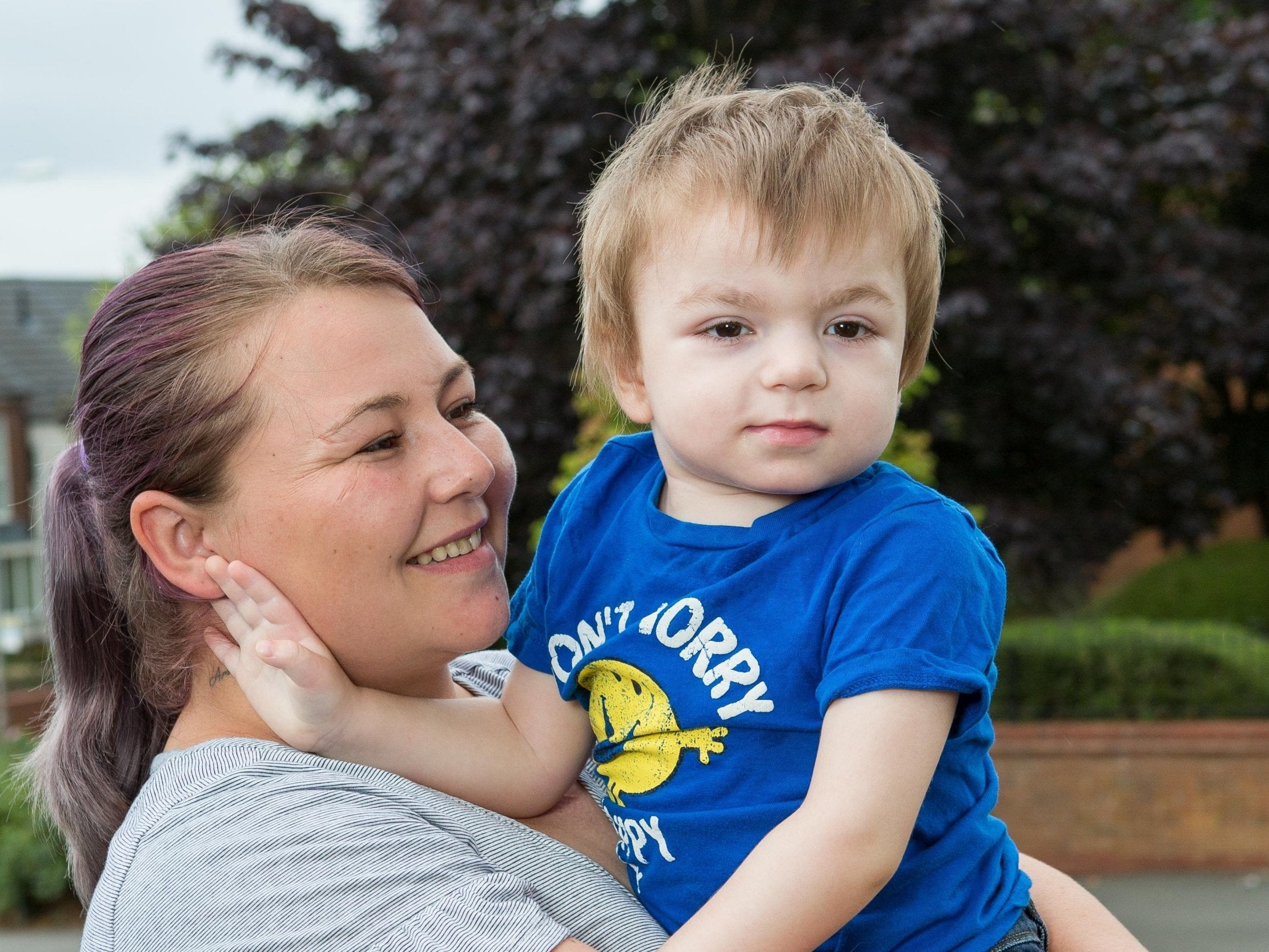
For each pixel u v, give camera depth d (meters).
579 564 1.68
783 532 1.52
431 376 1.64
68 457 1.78
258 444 1.54
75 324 20.88
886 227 1.51
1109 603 13.28
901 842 1.37
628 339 1.64
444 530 1.61
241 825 1.47
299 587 1.58
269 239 1.68
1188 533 10.58
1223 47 10.39
